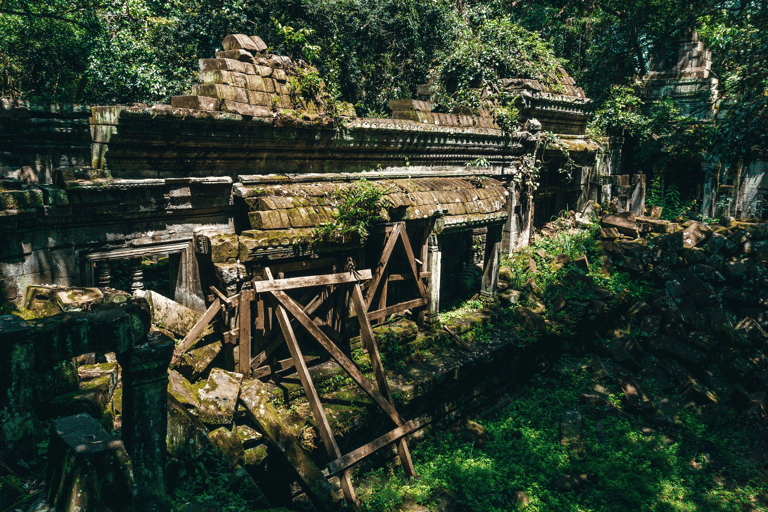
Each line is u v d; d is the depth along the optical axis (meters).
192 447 4.83
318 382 7.12
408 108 9.30
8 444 3.36
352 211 7.02
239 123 6.55
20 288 5.45
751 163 17.48
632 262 12.79
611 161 16.83
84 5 12.48
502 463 7.64
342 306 7.59
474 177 10.41
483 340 9.34
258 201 6.73
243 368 6.45
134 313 3.44
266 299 6.64
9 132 6.73
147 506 3.15
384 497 6.24
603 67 17.69
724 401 10.18
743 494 7.73
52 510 2.84
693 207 17.12
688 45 16.86
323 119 7.48
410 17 14.81
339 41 14.39
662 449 8.51
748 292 12.05
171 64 14.15
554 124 13.43
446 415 8.32
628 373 10.44
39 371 3.38
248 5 13.70
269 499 5.94
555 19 19.05
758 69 11.10
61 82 14.85
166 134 6.01
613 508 7.06
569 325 10.55
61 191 5.43
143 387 3.49
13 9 11.99
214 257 6.12
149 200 6.17
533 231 13.50
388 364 8.16
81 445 2.85
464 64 12.02
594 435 8.74
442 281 10.56
